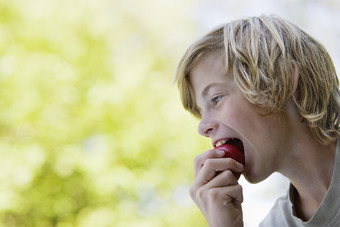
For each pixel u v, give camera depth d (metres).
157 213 5.91
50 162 5.93
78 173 5.99
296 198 1.68
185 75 1.67
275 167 1.57
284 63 1.58
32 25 6.02
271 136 1.54
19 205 5.71
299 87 1.60
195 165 1.67
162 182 5.96
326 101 1.63
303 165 1.57
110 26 6.74
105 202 5.94
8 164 5.65
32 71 5.80
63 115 5.88
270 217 1.80
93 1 6.64
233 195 1.56
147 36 7.32
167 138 6.02
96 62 6.15
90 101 5.87
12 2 6.09
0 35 5.87
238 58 1.58
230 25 1.70
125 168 5.83
